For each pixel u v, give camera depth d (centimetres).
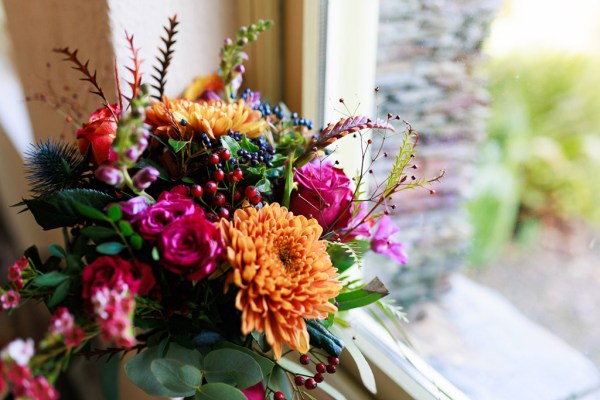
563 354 83
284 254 47
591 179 91
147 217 45
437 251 104
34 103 85
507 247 106
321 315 45
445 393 59
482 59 87
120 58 62
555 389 75
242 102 55
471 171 99
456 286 106
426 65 83
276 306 44
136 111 42
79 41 68
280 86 71
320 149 53
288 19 68
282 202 52
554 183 97
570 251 95
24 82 89
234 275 43
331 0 67
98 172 42
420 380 62
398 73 81
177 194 48
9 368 38
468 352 84
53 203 46
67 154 53
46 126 83
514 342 87
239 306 43
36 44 79
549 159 97
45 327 104
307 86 68
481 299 102
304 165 53
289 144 58
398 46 79
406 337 62
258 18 67
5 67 115
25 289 46
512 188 103
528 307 96
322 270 47
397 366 63
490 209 104
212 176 51
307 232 48
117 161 43
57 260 50
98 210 46
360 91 74
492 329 92
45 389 38
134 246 45
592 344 83
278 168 54
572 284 93
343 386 65
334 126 52
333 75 70
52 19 72
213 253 43
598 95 86
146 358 47
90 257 47
